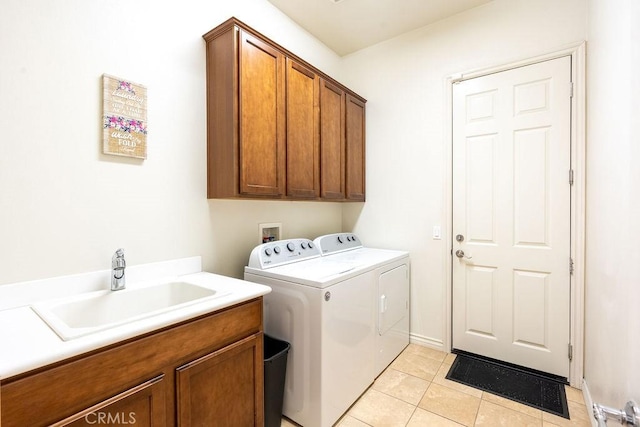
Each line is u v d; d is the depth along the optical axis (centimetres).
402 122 270
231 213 203
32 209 124
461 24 239
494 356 231
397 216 274
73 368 85
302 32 259
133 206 155
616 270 122
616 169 125
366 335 197
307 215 268
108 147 143
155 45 162
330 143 238
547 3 206
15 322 104
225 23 169
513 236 222
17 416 76
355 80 300
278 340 174
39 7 124
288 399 171
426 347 258
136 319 102
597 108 164
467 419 171
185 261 176
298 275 170
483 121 232
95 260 141
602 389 145
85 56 137
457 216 244
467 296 242
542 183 210
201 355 118
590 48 183
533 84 212
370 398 190
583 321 195
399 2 227
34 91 123
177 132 172
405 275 254
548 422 167
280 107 192
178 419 110
